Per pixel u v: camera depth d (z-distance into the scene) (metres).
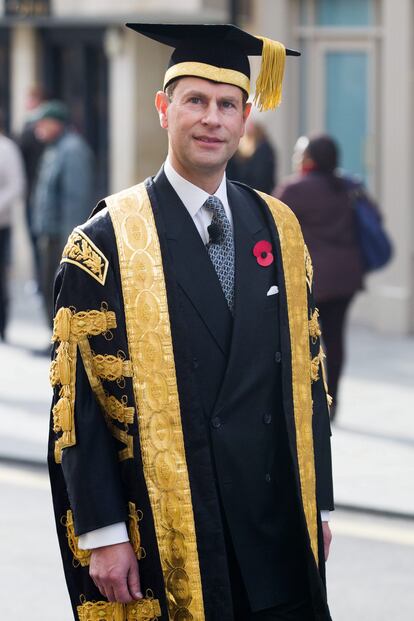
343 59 17.06
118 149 19.64
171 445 4.79
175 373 4.81
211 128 4.84
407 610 7.61
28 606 7.59
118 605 4.85
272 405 4.93
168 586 4.79
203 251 4.90
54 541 8.74
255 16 17.48
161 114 5.04
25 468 10.59
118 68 19.50
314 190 11.34
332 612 7.56
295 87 17.34
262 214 5.09
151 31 4.91
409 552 8.65
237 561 4.86
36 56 20.34
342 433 11.47
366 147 16.95
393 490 9.82
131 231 4.87
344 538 8.91
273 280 4.99
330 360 11.62
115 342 4.82
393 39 16.38
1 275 15.48
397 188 16.44
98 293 4.82
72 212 14.34
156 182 4.98
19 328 16.52
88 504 4.72
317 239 11.34
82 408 4.80
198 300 4.86
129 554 4.77
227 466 4.83
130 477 4.81
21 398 12.66
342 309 11.53
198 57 4.88
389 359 14.89
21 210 20.56
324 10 17.08
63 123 14.57
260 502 4.88
